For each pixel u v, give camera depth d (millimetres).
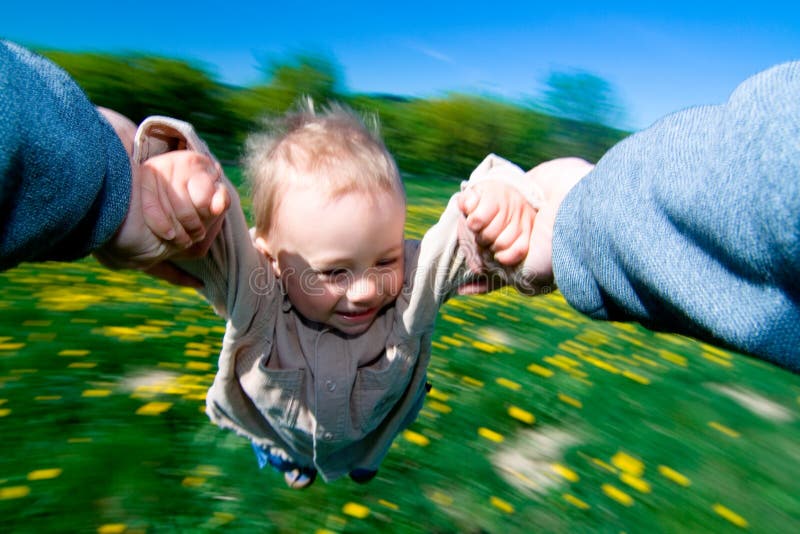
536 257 1283
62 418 2996
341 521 2566
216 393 1848
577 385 4023
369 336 1740
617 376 4270
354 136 1632
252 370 1713
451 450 3107
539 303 5789
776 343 830
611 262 979
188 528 2445
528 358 4348
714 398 4137
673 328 978
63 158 863
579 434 3443
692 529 2793
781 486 3215
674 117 964
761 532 2854
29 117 843
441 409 3455
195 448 2891
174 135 1292
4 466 2627
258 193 1646
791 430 3832
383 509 2666
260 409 1798
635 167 960
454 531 2613
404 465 2943
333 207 1518
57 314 4188
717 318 850
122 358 3666
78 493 2533
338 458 2016
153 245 1081
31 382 3279
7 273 4988
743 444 3576
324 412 1729
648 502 2922
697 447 3473
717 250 850
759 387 4418
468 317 5105
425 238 1584
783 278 798
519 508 2785
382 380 1757
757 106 829
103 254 1091
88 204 909
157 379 3504
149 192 1079
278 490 2680
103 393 3236
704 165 859
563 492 2912
